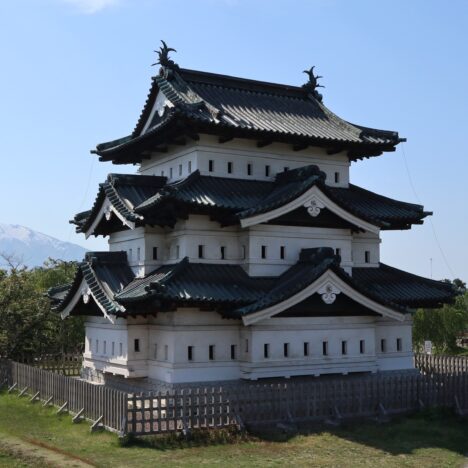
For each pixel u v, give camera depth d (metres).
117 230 43.72
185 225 37.84
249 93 45.28
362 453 28.66
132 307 35.81
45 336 57.53
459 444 31.00
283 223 39.12
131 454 27.34
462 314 85.25
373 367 38.91
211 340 36.72
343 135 42.16
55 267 77.12
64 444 29.06
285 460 27.19
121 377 40.88
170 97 40.00
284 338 36.66
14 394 43.38
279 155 42.00
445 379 37.31
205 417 30.56
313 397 33.41
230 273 38.06
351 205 39.06
